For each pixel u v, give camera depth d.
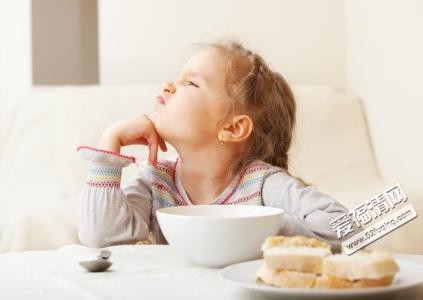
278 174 1.29
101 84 2.91
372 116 2.80
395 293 0.62
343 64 3.08
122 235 1.15
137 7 2.93
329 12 3.08
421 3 2.36
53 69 2.96
